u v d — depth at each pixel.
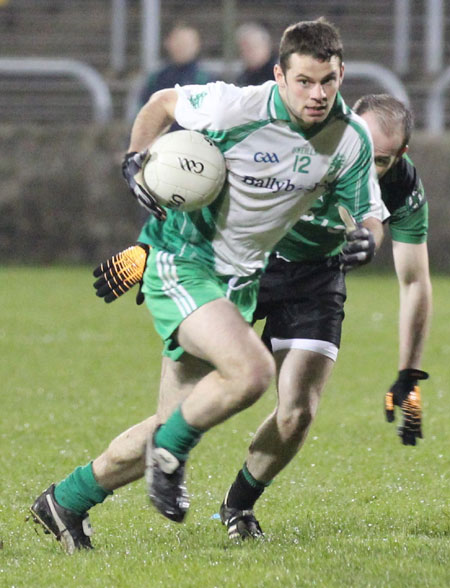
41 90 76.81
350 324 40.25
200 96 13.93
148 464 13.41
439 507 16.62
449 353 34.16
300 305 15.59
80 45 81.00
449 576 12.44
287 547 14.06
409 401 15.77
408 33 79.19
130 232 61.94
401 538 14.47
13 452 20.89
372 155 13.96
